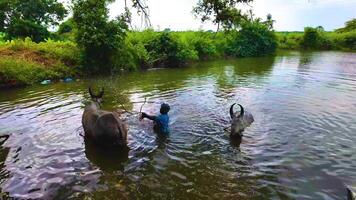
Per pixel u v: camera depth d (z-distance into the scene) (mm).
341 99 13039
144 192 5992
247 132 9031
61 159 7355
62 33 34531
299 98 13258
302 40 52031
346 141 8375
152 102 12422
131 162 7223
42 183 6289
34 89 15422
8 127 9453
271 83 17141
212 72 22188
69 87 15953
